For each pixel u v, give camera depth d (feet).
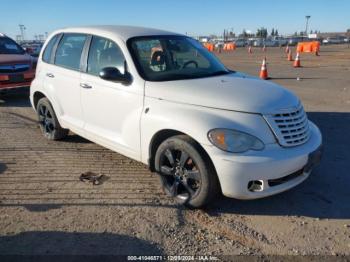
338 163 18.43
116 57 16.60
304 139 14.05
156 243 12.01
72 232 12.53
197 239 12.26
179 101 14.10
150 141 14.79
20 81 33.04
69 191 15.48
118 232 12.57
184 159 13.76
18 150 20.34
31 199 14.78
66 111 19.80
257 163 12.54
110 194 15.25
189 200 13.87
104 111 17.04
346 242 12.11
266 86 15.35
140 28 18.63
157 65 16.22
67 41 19.94
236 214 13.82
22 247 11.72
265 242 12.12
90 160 18.92
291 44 249.14
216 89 14.33
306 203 14.60
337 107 30.53
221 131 12.80
